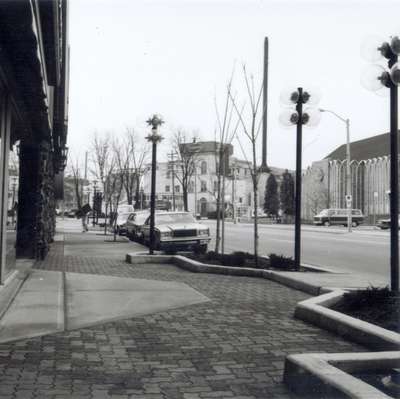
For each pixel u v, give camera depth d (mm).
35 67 7285
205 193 93625
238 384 4523
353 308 7078
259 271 11719
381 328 5676
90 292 9219
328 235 33312
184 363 5113
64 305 7996
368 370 4426
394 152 7477
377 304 6934
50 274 11648
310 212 80250
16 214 13266
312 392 4051
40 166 14781
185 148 62719
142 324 6789
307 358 4398
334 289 8578
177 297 8812
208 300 8562
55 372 4766
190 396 4215
